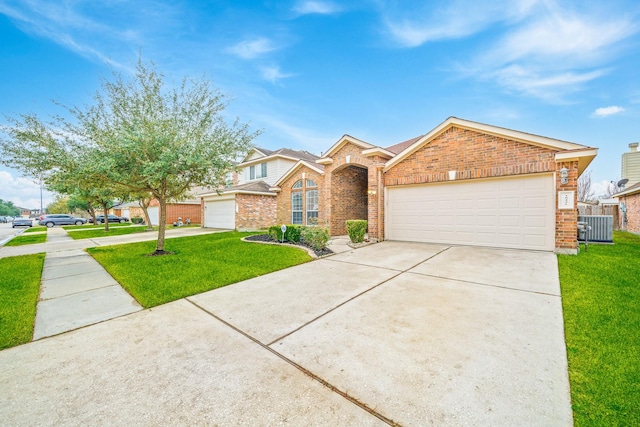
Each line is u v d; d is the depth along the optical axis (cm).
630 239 1126
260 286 539
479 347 295
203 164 852
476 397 220
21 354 306
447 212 947
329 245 1021
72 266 773
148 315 412
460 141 904
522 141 798
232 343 321
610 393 220
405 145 1516
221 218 1931
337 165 1303
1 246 1288
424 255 778
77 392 240
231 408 216
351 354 288
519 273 570
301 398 225
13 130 717
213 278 595
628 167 1714
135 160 816
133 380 255
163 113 862
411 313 388
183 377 258
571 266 605
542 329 331
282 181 1695
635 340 297
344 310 407
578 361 264
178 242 1221
